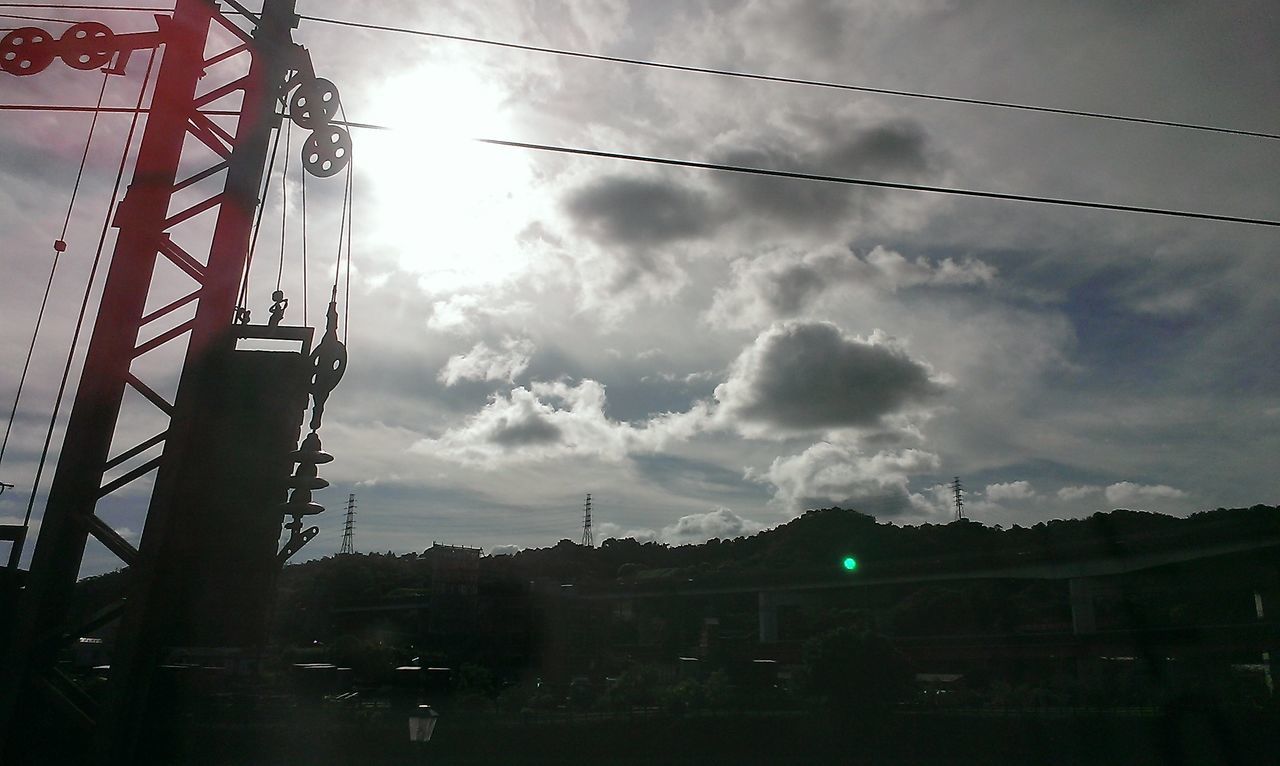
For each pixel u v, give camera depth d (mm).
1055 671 69438
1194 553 67562
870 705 40156
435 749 30094
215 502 8961
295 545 9195
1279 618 65125
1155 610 73500
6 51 10586
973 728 38688
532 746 32375
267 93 10023
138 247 9594
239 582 8859
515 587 73500
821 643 45281
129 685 8539
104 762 8344
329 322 9789
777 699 41812
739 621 93438
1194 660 62000
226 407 9195
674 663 70000
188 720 8859
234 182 9695
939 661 74875
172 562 8828
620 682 50219
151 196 9680
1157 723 39000
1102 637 67062
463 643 67625
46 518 9000
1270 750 38094
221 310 9430
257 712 17516
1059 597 88062
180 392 9164
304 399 9344
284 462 9102
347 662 39625
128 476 9305
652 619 92812
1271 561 65875
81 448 9133
